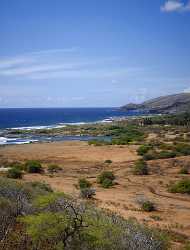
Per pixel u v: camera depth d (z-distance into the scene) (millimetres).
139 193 32781
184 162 49125
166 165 48469
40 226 7922
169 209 26266
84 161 56781
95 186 36188
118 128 118125
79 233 8031
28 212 9656
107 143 78250
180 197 31906
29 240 7883
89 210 13758
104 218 12531
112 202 27219
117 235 8969
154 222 21625
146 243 10242
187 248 14945
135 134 98188
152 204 25812
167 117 160500
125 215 22422
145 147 64750
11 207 9438
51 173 45000
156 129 116062
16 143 84750
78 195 28188
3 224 8430
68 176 42719
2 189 11281
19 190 12164
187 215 24672
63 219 8148
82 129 119500
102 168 49844
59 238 7891
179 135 93812
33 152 66125
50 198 10273
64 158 59531
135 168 45156
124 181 39406
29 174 43500
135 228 12094
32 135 106750
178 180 39750
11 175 37719
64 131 115438
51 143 80688
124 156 61000
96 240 8148
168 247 12531
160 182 38844
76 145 76312
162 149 65438
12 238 7887
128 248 8953
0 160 55406
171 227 20609
